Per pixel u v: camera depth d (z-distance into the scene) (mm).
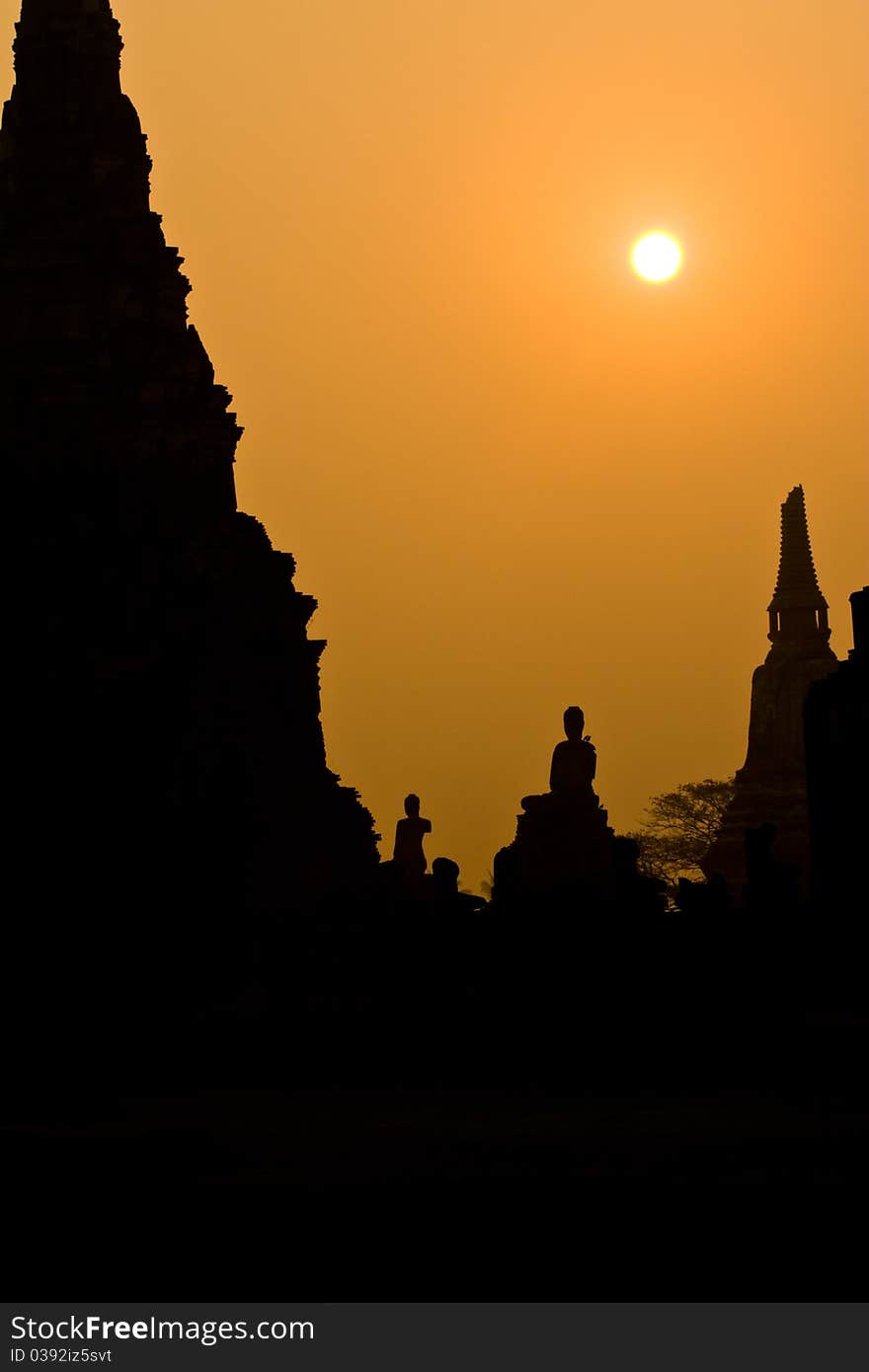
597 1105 52938
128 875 75188
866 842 74625
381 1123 49281
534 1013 65125
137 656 78812
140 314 90188
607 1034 63406
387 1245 37406
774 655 150250
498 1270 36688
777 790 145250
